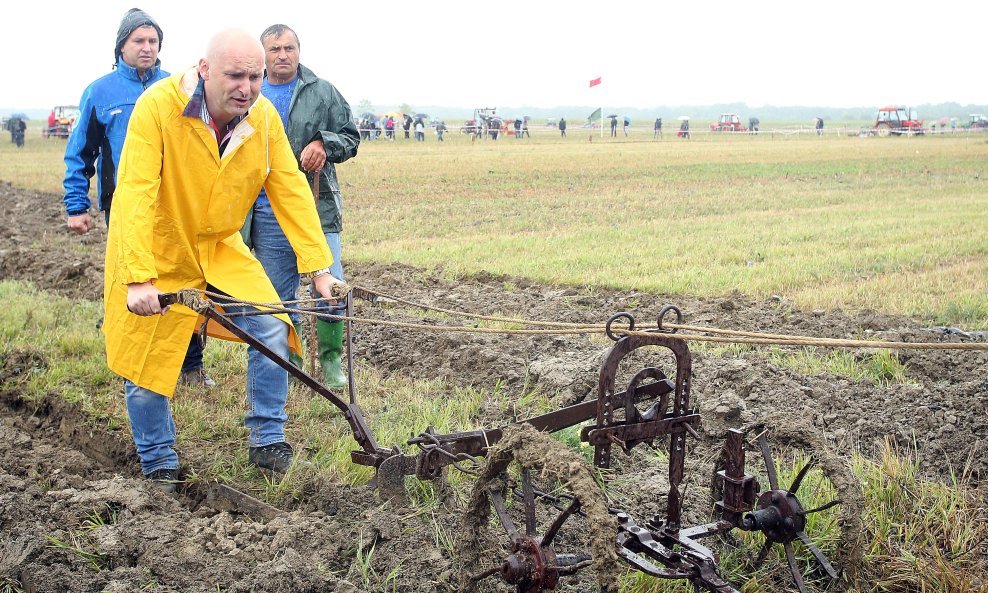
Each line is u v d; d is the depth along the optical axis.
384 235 17.84
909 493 5.22
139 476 5.98
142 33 6.85
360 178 31.98
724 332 4.26
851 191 27.38
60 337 8.52
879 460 5.96
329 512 5.17
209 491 5.55
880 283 12.03
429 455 4.64
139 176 4.85
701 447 6.17
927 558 4.64
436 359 8.23
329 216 7.28
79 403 6.95
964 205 22.66
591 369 7.36
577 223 19.70
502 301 10.95
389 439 6.00
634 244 16.05
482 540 4.42
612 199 25.19
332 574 4.41
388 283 12.21
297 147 7.07
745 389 7.26
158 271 5.21
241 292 5.44
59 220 19.20
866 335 9.24
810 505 4.92
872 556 4.58
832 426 6.56
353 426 5.11
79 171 7.10
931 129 92.38
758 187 29.05
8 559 4.57
